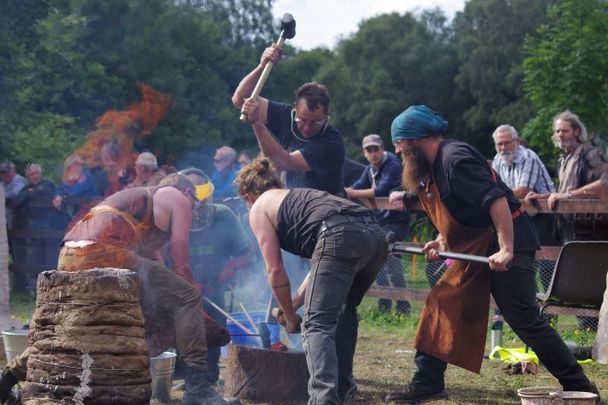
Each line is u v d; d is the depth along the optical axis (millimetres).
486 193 4422
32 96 15297
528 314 4605
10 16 14789
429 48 46156
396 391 5332
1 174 10891
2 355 5629
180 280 4551
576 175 7094
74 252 4453
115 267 4418
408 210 7312
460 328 4820
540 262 7086
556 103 21953
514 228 4605
